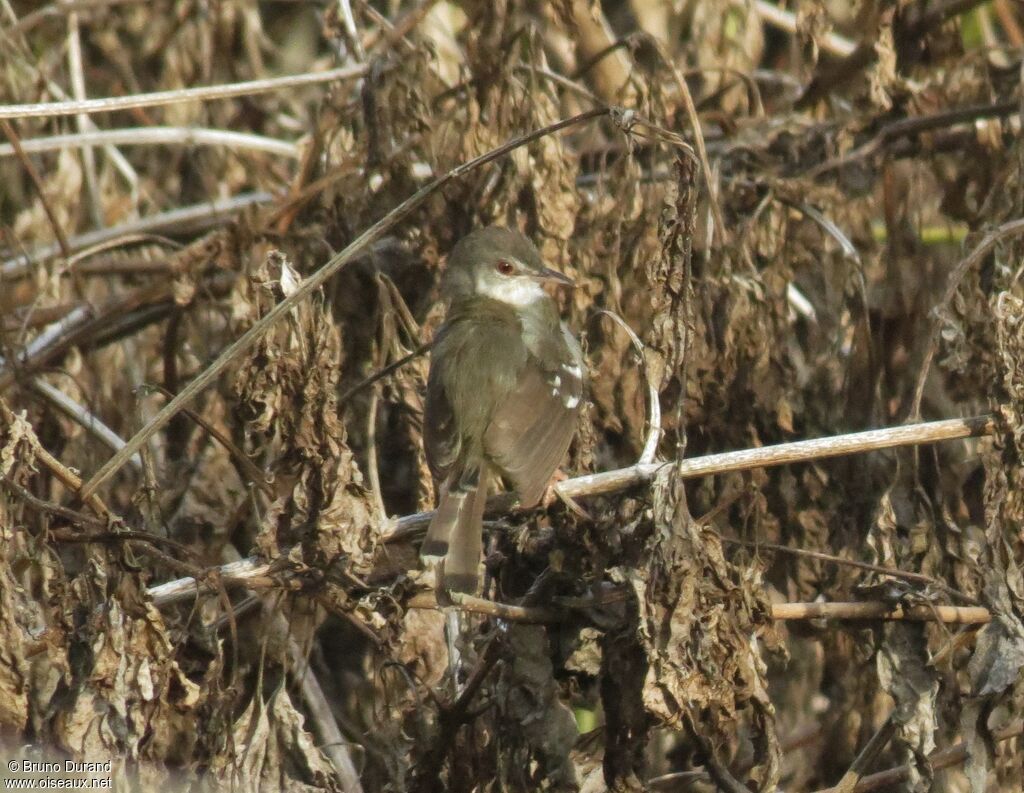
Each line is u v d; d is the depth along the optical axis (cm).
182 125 1614
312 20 1814
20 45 1574
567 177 1152
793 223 1239
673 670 844
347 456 884
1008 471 912
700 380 1127
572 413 998
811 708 1298
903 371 1258
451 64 1433
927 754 921
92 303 1386
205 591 876
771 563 1099
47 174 1630
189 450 1208
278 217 1256
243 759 869
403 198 1194
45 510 852
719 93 1430
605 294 1159
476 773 966
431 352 1053
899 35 1340
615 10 1802
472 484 938
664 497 855
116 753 828
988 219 1206
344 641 1218
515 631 916
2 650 823
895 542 965
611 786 904
